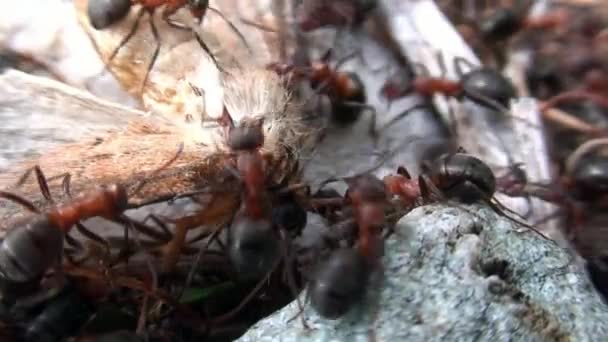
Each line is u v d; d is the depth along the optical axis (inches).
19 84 2.9
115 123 2.8
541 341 2.4
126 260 2.7
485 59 3.7
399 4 3.5
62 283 2.7
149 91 2.9
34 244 2.5
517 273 2.5
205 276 2.8
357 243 2.5
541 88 3.7
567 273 2.5
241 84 2.8
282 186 2.7
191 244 2.7
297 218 2.7
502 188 3.0
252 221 2.6
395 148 3.1
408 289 2.4
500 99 3.3
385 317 2.4
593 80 3.5
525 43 3.7
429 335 2.4
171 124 2.8
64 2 3.3
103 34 3.1
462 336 2.4
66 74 3.2
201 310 2.8
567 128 3.5
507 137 3.2
